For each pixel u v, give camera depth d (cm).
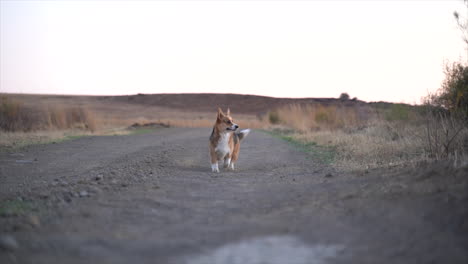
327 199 603
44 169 1057
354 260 374
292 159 1276
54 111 2900
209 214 569
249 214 561
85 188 746
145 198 661
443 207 475
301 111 3200
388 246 401
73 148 1625
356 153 1179
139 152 1474
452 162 697
